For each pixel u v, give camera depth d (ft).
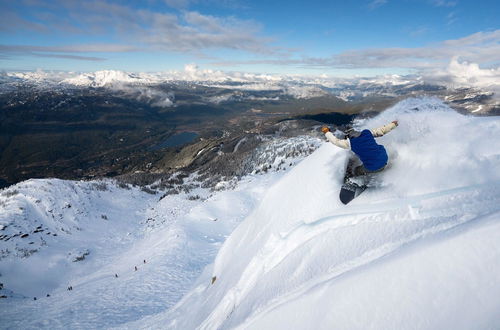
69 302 103.40
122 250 188.85
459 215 9.61
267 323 9.80
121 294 101.35
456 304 6.47
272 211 21.62
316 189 17.46
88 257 182.39
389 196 12.99
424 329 6.48
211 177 414.41
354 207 13.74
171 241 154.51
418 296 7.01
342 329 7.48
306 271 11.68
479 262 6.82
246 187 253.03
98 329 72.79
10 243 187.83
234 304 16.60
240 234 28.78
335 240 12.19
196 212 192.75
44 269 165.37
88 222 239.30
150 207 295.89
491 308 6.00
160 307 84.02
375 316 7.22
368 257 9.75
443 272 7.08
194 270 119.65
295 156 370.94
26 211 223.51
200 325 20.01
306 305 8.87
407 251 8.19
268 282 13.53
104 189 313.32
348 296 7.98
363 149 13.32
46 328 80.64
